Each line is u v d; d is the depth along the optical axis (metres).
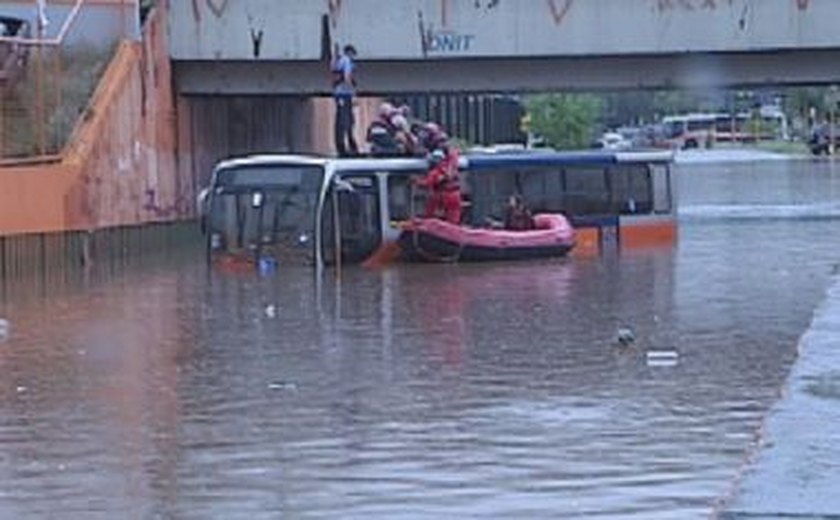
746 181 172.75
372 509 25.28
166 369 42.16
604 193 91.88
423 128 85.62
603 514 24.58
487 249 81.31
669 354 43.06
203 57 92.56
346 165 80.88
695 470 27.66
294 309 58.44
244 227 81.69
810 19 88.75
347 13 91.31
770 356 42.59
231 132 105.06
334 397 36.56
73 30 86.62
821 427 25.73
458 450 29.88
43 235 75.19
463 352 44.38
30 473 28.56
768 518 19.97
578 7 89.88
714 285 65.19
